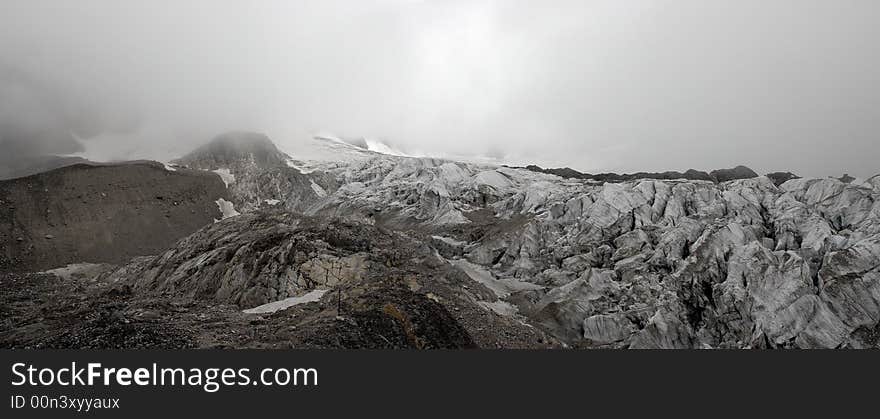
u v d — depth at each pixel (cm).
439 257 6800
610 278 6769
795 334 5691
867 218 6962
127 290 5666
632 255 7231
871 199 7250
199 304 4944
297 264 5312
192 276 5709
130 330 3769
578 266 7200
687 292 6419
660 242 7219
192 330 3903
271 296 5091
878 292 5916
